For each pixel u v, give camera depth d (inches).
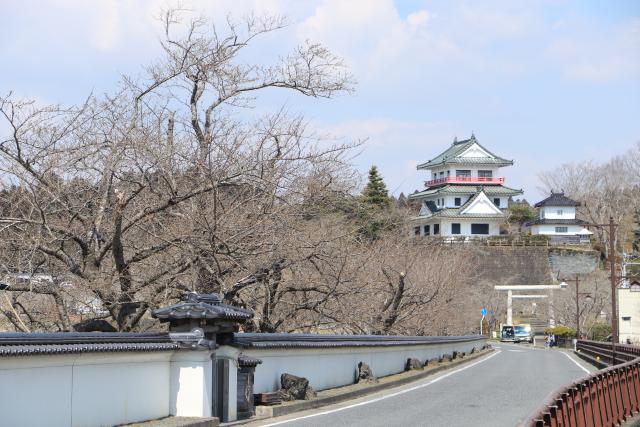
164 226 774.5
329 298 999.0
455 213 4852.4
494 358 2206.0
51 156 733.9
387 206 2146.9
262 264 833.5
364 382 972.6
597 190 5654.5
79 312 826.2
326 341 855.1
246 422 610.2
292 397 722.2
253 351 670.5
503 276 4566.9
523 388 1037.2
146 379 532.1
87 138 774.5
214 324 571.2
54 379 434.9
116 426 494.9
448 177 5182.1
